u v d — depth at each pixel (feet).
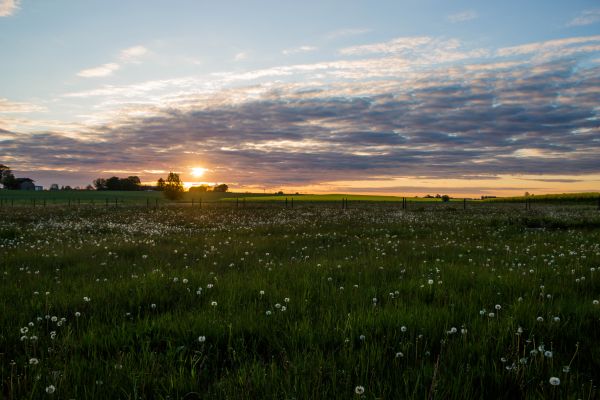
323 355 13.65
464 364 12.67
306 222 80.43
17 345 15.06
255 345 14.79
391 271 28.43
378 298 21.13
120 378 12.21
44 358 13.75
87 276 28.66
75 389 11.20
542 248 40.57
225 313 18.29
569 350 13.89
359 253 38.14
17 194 342.44
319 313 18.47
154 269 30.01
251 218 95.20
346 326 15.53
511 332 14.55
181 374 12.21
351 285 23.84
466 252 38.86
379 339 15.02
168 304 20.63
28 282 26.27
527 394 10.82
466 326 15.87
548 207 150.10
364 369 12.41
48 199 273.75
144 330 16.25
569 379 11.61
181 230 68.44
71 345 14.75
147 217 100.99
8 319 17.97
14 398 10.99
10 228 66.33
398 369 12.40
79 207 154.81
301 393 10.79
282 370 12.59
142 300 20.90
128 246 44.50
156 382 12.07
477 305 19.03
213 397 11.13
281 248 42.96
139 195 358.64
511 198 258.57
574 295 20.42
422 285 22.34
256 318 17.42
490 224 71.10
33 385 11.60
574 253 34.91
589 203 189.47
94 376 12.19
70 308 19.83
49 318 18.06
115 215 108.37
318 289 22.85
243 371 12.28
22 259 35.91
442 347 13.98
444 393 10.74
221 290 22.86
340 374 12.03
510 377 11.60
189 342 15.48
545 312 17.16
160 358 13.92
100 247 44.01
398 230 62.28
